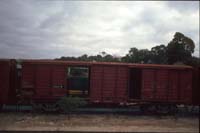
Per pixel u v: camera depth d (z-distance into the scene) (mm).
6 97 18391
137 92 20391
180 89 19859
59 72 18922
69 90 19453
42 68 18828
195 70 20422
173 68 19781
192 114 20156
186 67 19906
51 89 18859
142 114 19672
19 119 16031
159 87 19609
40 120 15852
